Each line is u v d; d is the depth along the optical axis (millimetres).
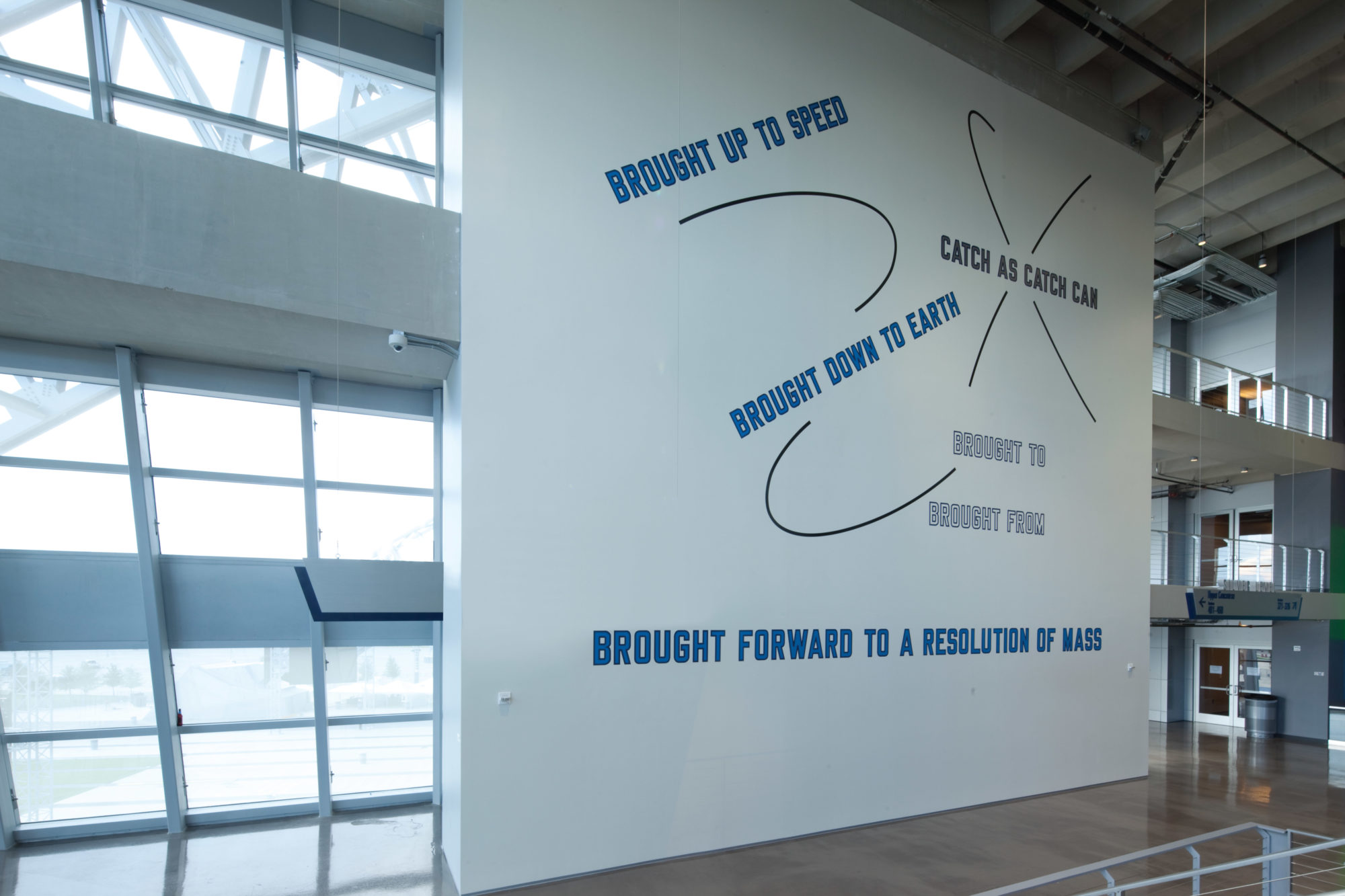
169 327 4594
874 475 6379
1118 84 8656
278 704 6297
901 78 6875
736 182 5871
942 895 4586
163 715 5738
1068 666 7562
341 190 4465
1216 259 11266
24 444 5406
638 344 5324
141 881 4766
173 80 5625
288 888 4648
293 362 5934
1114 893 3020
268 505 6234
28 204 3678
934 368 6871
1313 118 8898
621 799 4965
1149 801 7129
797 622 5836
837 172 6406
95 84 5320
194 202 4059
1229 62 8508
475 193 4789
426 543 6840
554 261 5035
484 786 4500
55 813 5621
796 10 6277
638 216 5402
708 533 5496
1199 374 11953
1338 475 12438
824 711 5898
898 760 6246
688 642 5324
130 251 3881
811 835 5719
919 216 6895
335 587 4711
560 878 4703
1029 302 7668
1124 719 8031
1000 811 6586
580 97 5223
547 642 4785
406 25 6336
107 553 5656
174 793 5777
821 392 6152
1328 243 12703
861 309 6445
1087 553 7875
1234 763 9633
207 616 5980
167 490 5906
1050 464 7668
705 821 5273
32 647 5441
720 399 5645
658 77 5570
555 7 5176
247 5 5711
